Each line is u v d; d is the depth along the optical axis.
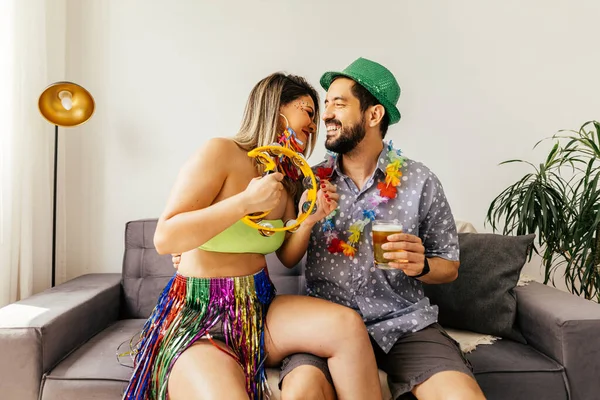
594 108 2.54
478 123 2.53
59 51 2.39
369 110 1.51
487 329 1.80
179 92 2.48
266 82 1.44
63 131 2.41
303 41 2.50
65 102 2.08
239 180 1.34
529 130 2.54
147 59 2.48
